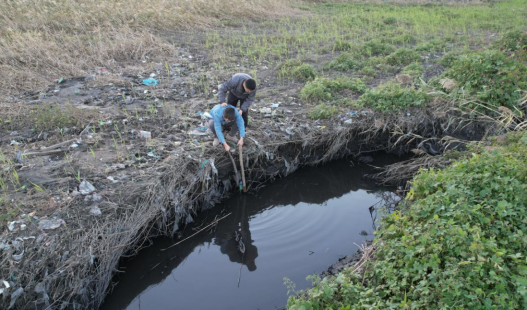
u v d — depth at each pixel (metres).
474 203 4.71
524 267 3.77
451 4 19.73
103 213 5.17
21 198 5.22
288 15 16.30
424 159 7.27
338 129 7.56
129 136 6.85
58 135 6.73
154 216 5.54
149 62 10.34
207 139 6.84
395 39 12.65
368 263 4.52
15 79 8.54
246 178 6.97
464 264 3.79
